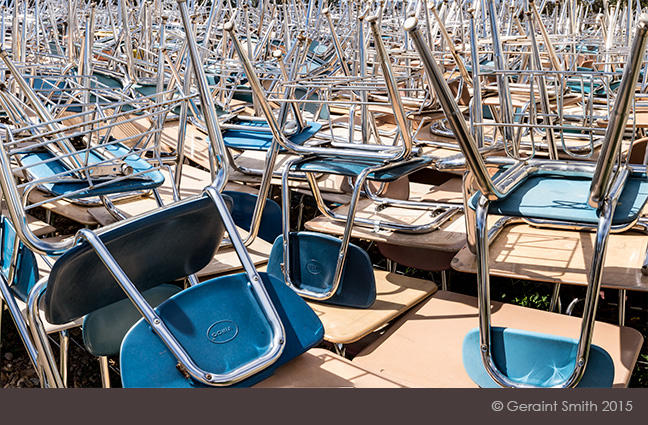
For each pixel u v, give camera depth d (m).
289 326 1.73
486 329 1.73
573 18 5.06
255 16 7.36
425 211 3.02
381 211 3.03
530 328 2.09
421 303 2.44
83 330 1.92
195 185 3.69
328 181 3.68
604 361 1.64
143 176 2.60
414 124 4.52
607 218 1.63
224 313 1.69
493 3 2.35
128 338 1.60
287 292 1.78
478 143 2.41
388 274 2.62
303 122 2.89
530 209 1.83
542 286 3.15
